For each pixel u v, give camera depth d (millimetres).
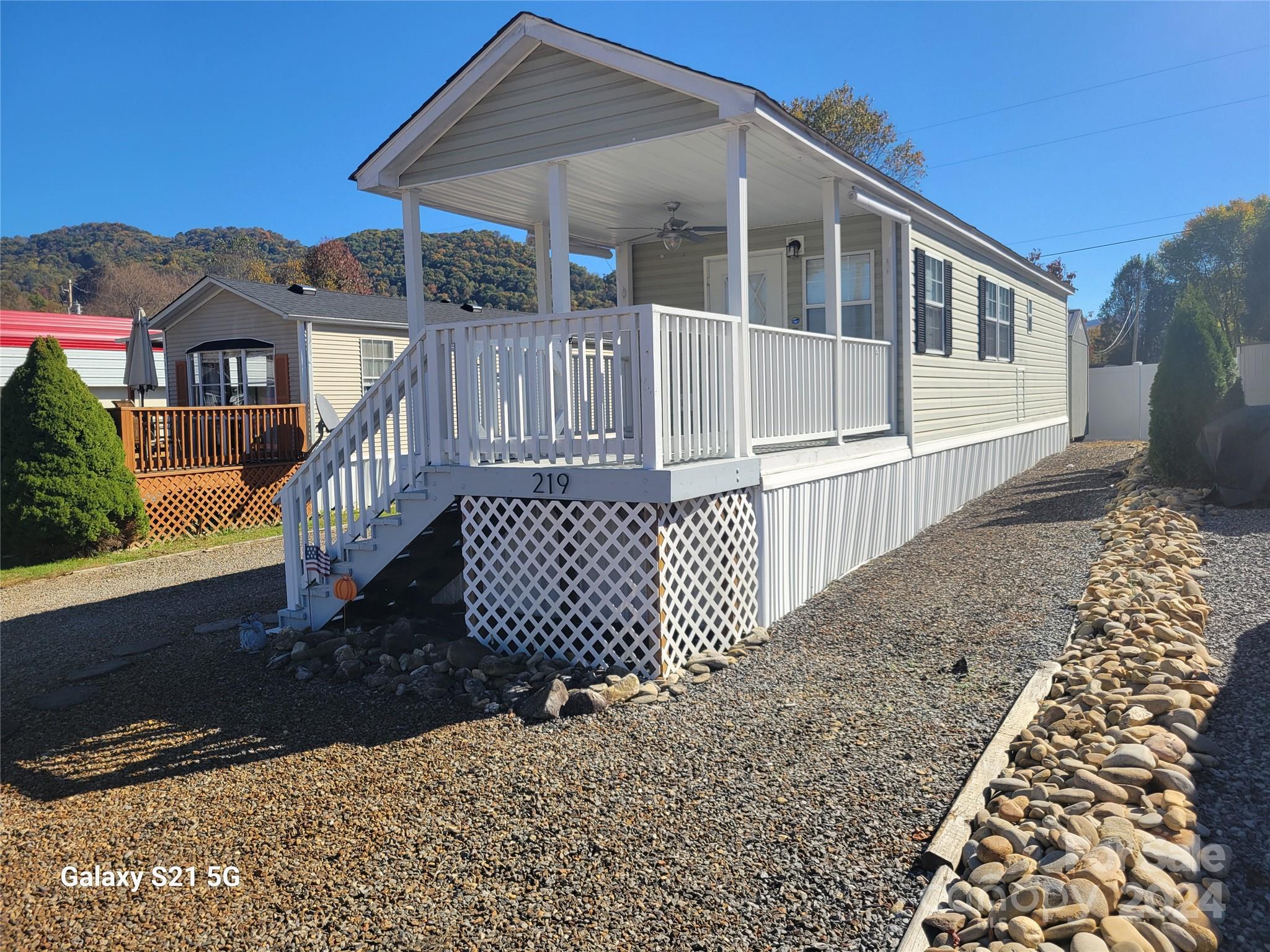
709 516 6059
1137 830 3145
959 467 11625
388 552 6516
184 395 19219
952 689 4902
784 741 4371
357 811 3883
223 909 3182
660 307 5488
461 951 2869
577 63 6957
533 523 5922
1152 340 50656
